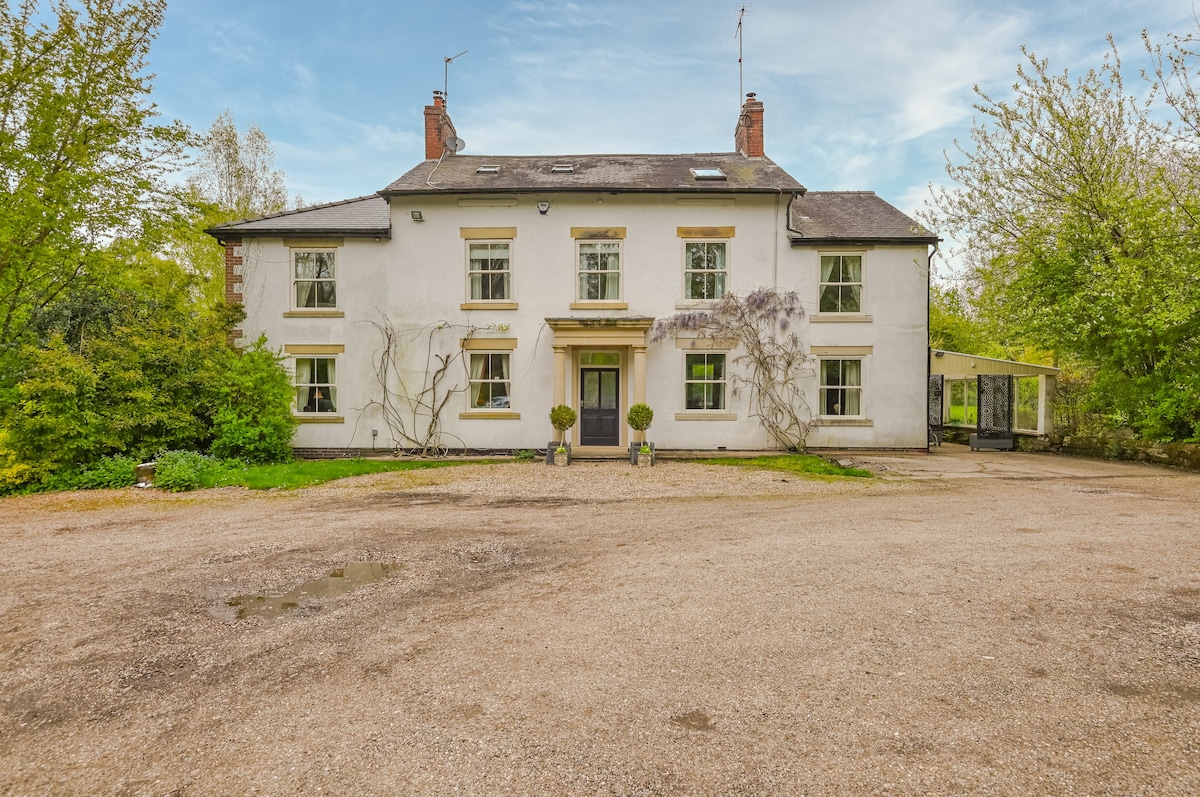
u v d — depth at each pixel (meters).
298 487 11.18
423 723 3.30
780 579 5.63
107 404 12.02
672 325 16.08
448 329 16.23
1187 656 4.01
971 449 17.94
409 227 16.23
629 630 4.52
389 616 4.88
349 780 2.83
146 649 4.30
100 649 4.30
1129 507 8.96
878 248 16.11
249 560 6.48
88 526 8.10
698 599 5.14
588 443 16.31
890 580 5.57
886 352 16.12
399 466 14.00
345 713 3.42
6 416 12.38
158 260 23.86
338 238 16.25
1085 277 14.19
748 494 10.48
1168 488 10.75
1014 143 15.20
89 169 14.20
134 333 12.76
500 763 2.94
